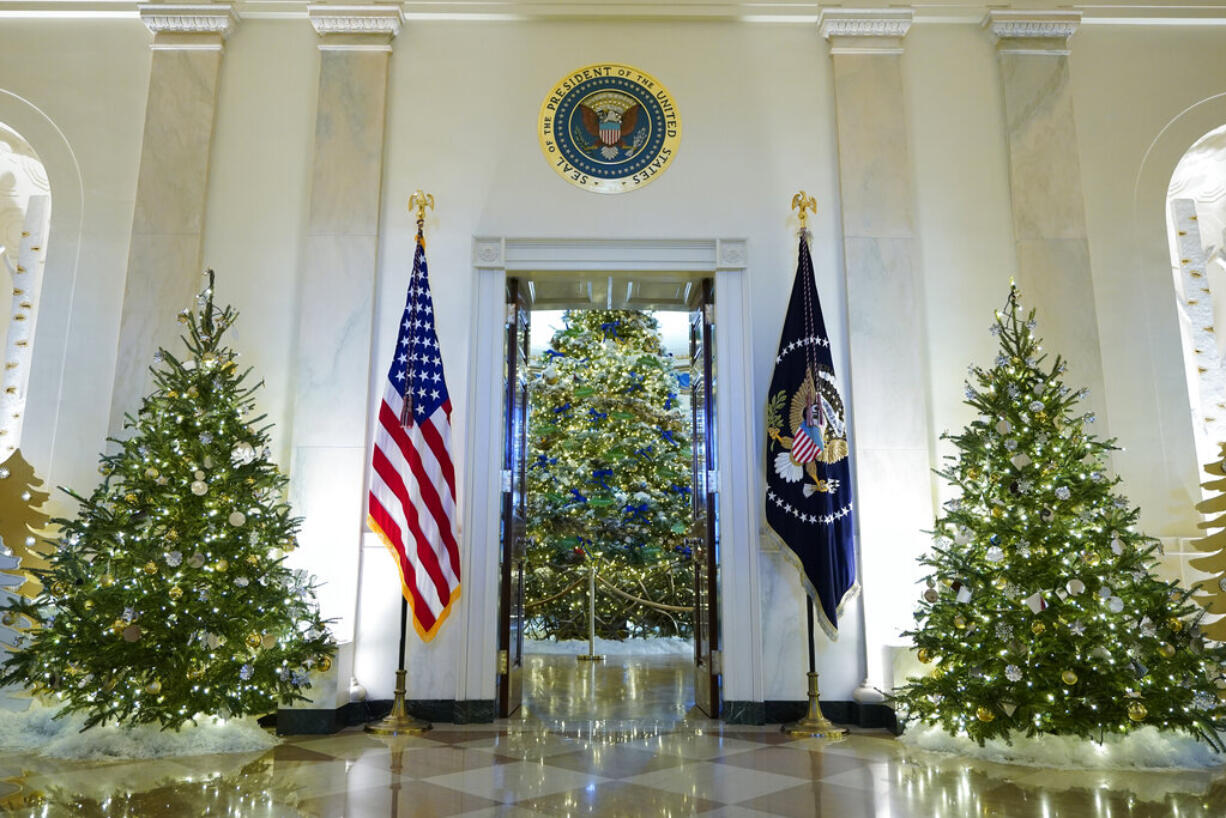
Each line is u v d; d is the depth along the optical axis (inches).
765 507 217.8
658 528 434.9
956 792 145.6
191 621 175.2
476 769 163.3
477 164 247.8
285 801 137.6
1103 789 146.6
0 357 256.5
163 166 244.7
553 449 444.8
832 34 254.4
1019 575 175.8
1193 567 223.0
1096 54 258.8
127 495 180.7
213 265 241.0
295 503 224.1
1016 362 194.4
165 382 197.3
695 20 257.8
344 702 208.2
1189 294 257.0
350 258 238.7
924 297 241.4
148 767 160.2
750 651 220.7
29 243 257.8
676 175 247.8
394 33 253.9
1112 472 229.6
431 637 208.7
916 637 186.5
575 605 434.3
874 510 225.3
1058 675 168.2
